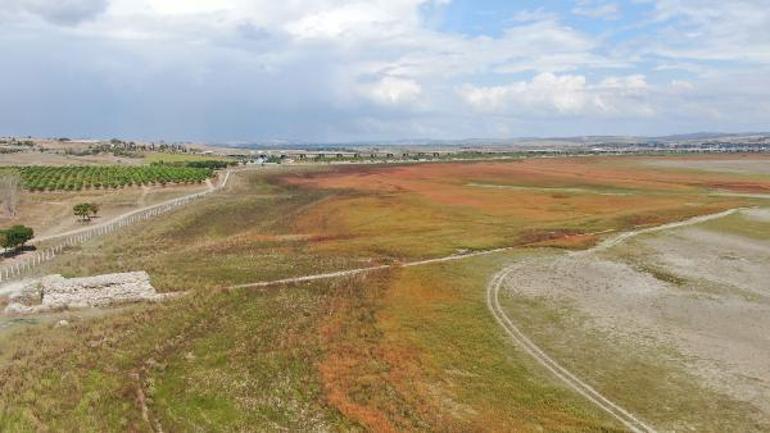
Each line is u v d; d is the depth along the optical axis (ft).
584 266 202.28
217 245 239.91
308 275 190.39
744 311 159.02
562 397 110.42
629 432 98.27
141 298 163.94
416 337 138.62
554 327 146.51
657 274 193.26
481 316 152.76
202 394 111.24
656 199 367.66
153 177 472.85
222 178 518.78
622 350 132.57
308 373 120.26
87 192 404.16
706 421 102.12
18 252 223.71
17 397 106.32
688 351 132.16
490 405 107.55
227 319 150.41
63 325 142.31
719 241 239.50
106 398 108.17
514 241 240.12
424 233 258.98
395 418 102.68
